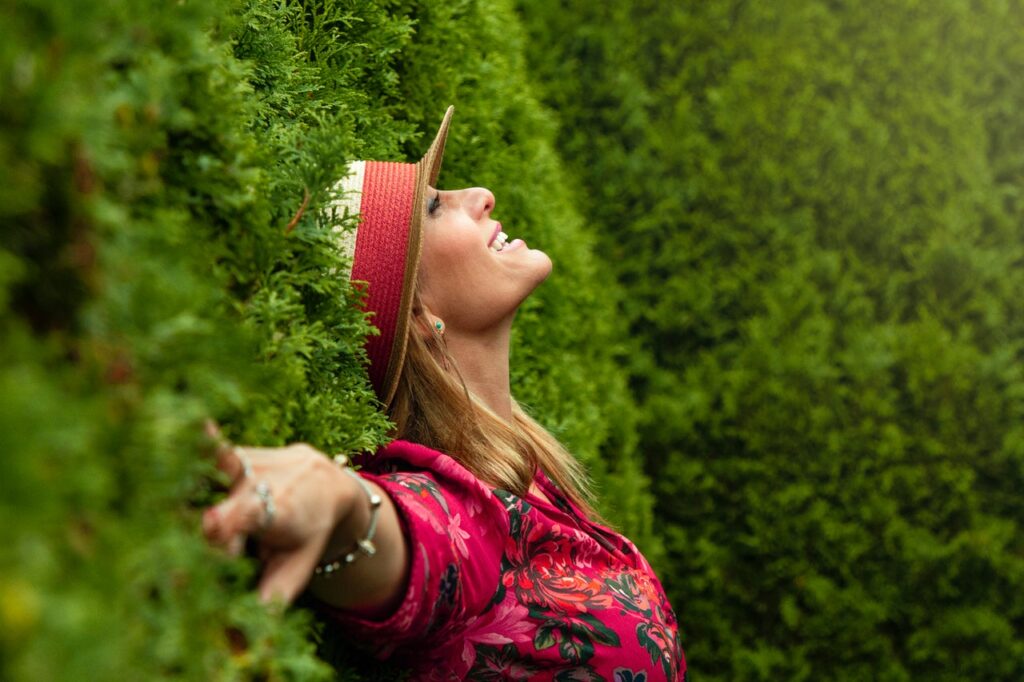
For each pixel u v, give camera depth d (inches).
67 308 25.8
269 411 40.6
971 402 158.6
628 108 166.1
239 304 40.1
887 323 161.3
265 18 56.7
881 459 157.0
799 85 163.8
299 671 33.2
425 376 62.2
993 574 156.1
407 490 48.3
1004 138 163.5
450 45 94.3
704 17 166.1
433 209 64.7
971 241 160.9
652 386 163.5
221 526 32.7
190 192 37.5
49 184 25.3
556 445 75.6
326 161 44.6
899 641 157.3
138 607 25.6
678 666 58.5
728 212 164.4
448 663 49.5
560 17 169.5
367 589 40.2
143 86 29.6
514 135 113.8
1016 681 155.2
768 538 156.4
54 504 20.5
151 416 26.5
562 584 53.6
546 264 66.6
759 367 159.8
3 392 20.1
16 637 19.1
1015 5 163.0
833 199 163.2
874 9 163.0
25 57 23.1
